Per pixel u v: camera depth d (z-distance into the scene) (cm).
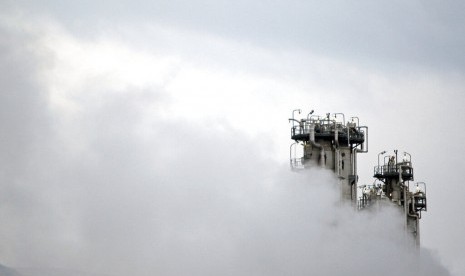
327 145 15488
